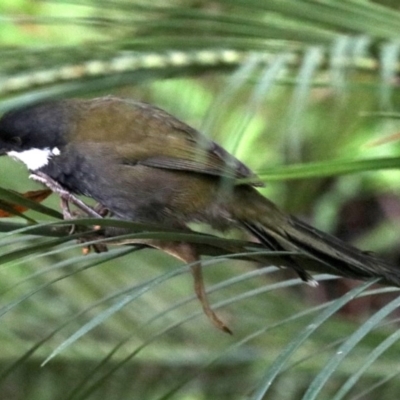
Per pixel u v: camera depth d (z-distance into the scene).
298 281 4.72
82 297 7.14
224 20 6.04
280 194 10.75
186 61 5.96
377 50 5.73
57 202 7.80
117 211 6.14
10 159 7.89
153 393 6.95
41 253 4.57
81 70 5.91
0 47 5.88
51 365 6.91
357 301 12.34
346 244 4.89
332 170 4.50
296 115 5.03
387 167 4.49
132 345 7.05
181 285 7.41
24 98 5.70
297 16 5.98
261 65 5.84
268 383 3.62
